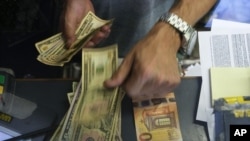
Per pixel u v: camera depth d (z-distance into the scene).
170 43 0.66
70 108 0.69
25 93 0.71
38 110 0.69
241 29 0.80
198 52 0.77
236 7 0.85
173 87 0.66
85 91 0.70
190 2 0.71
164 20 0.67
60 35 0.76
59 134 0.66
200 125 0.68
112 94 0.69
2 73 0.72
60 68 0.84
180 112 0.69
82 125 0.66
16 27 1.38
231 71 0.73
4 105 0.69
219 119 0.68
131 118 0.68
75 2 0.77
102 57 0.72
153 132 0.67
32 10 1.40
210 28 0.82
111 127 0.67
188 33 0.67
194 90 0.72
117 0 0.90
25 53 1.25
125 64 0.64
